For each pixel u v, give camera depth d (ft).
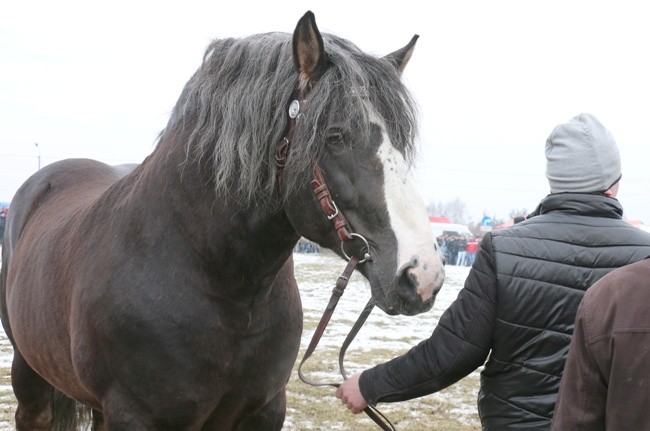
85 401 9.11
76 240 8.62
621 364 4.13
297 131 6.56
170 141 7.78
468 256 77.05
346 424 14.80
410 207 6.24
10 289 10.66
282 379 7.91
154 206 7.57
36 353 9.46
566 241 5.87
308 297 34.12
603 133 6.01
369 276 6.42
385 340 23.97
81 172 12.15
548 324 5.79
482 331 6.03
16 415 11.50
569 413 4.42
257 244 7.18
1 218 64.03
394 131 6.42
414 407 16.39
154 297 7.21
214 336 7.21
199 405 7.26
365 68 6.59
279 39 7.14
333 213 6.47
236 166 6.99
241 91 6.98
